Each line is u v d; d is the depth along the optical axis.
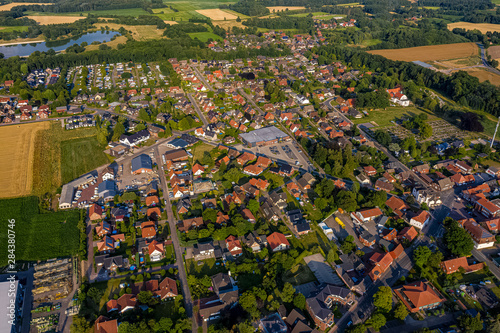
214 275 120.25
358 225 146.75
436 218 150.62
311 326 105.44
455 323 105.69
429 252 124.81
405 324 105.56
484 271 123.69
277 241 132.88
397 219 148.50
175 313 109.12
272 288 115.75
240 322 103.00
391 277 122.44
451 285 117.19
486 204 149.50
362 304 112.44
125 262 126.75
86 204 156.12
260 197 161.88
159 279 119.94
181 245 134.75
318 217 151.00
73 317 107.06
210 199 156.00
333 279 121.25
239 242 132.62
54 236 139.00
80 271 123.69
